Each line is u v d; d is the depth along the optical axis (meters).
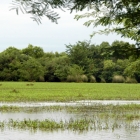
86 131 19.83
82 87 76.88
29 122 22.34
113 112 29.95
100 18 6.53
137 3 5.71
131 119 25.27
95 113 29.17
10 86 77.31
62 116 26.91
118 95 51.88
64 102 40.25
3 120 24.25
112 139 17.50
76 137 18.02
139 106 34.78
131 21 6.21
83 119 23.94
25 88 69.19
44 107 33.72
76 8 4.80
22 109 31.81
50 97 46.31
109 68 118.88
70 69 120.44
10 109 31.62
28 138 17.64
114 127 21.28
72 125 21.59
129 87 78.38
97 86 83.31
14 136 18.20
